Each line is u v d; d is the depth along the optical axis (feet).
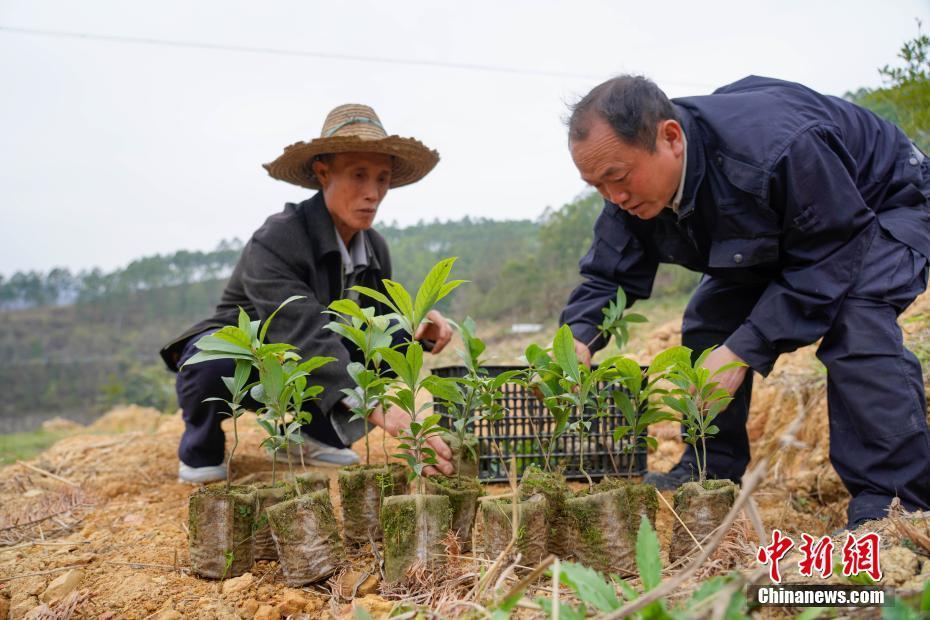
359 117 9.43
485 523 5.31
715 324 8.80
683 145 6.99
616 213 8.51
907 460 6.47
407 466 6.84
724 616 3.06
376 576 5.69
